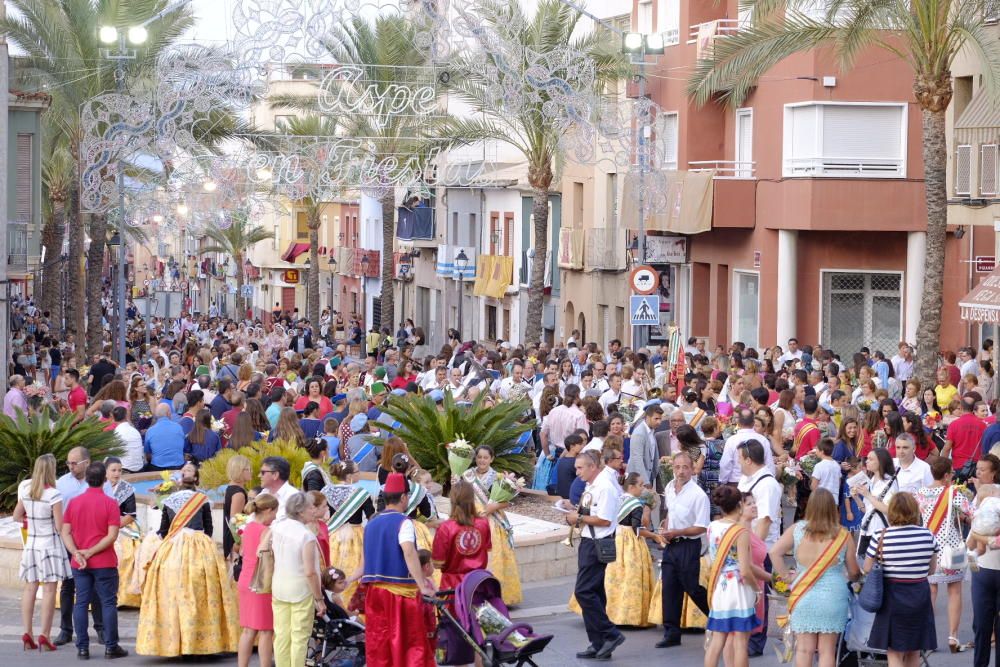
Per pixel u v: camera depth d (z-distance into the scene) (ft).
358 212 318.86
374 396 81.66
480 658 45.60
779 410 71.10
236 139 149.18
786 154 135.33
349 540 56.65
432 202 255.91
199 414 76.02
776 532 55.77
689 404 73.36
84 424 74.18
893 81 131.75
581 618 59.21
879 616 42.91
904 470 55.31
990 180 114.11
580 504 52.08
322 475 56.75
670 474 57.88
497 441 73.72
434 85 119.65
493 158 215.92
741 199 140.67
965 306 106.42
